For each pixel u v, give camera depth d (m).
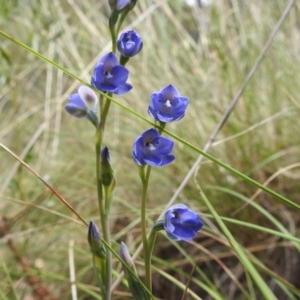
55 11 0.73
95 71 0.23
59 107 0.57
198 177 0.56
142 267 0.50
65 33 0.70
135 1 0.25
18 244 0.52
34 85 0.81
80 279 0.48
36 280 0.46
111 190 0.25
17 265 0.49
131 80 0.69
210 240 0.52
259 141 0.57
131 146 0.64
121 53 0.24
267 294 0.27
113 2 0.25
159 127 0.24
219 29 0.67
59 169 0.62
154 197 0.59
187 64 0.73
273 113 0.59
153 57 0.72
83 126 0.72
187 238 0.23
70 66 0.70
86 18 0.75
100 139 0.24
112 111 0.70
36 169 0.59
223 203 0.53
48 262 0.51
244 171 0.55
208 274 0.52
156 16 0.78
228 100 0.61
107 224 0.25
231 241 0.29
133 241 0.54
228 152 0.57
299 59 0.66
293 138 0.57
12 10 0.67
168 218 0.23
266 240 0.52
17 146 0.58
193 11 0.75
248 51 0.66
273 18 0.72
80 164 0.62
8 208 0.56
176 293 0.51
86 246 0.53
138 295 0.24
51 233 0.54
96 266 0.25
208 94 0.64
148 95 0.67
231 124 0.58
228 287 0.50
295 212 0.53
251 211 0.52
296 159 0.56
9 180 0.51
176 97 0.23
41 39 0.67
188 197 0.56
